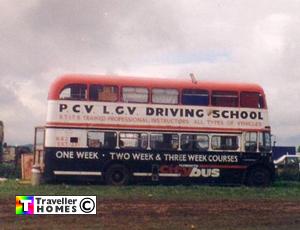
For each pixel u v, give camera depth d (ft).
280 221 49.83
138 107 77.92
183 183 81.10
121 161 77.36
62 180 76.02
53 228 43.88
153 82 78.54
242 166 80.18
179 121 78.74
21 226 44.42
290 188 79.41
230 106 80.38
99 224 46.01
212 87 79.97
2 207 52.60
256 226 47.24
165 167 78.33
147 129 77.92
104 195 62.64
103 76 77.66
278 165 102.68
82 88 76.84
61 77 76.84
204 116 79.51
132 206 54.85
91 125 76.54
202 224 47.32
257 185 81.35
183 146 78.79
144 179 78.23
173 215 51.13
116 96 77.46
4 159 105.40
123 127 77.30
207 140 79.46
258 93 81.35
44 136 78.18
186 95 79.20
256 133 80.94
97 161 76.64
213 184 82.58
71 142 76.02
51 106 76.02
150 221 47.88
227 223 48.06
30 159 84.48
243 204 58.44
